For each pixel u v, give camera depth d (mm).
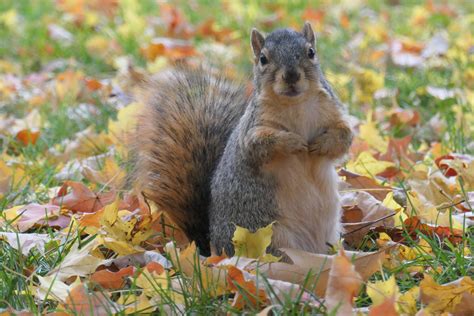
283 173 7418
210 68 9633
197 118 8742
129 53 17078
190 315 6383
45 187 9742
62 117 12805
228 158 7758
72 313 6250
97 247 7816
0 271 7172
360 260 6789
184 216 8398
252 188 7492
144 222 8117
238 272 6617
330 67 15453
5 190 9547
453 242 7902
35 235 8086
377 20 20016
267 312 5977
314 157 7477
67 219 8734
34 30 18828
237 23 19797
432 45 16594
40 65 16688
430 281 6410
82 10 20828
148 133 8789
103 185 9992
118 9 21422
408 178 9695
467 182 9273
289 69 7246
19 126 12477
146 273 6789
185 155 8547
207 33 18500
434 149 10664
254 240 7207
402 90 13977
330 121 7469
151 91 9172
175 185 8438
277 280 6609
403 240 8109
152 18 20172
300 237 7605
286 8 21438
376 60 15977
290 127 7477
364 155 9789
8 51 17594
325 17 20266
